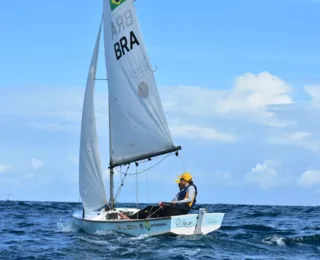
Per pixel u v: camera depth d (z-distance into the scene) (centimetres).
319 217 4434
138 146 2644
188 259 1881
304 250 2161
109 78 2697
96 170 2666
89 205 2678
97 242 2206
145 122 2634
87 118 2673
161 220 2236
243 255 2005
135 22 2636
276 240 2370
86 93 2686
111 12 2692
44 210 4878
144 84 2630
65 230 2816
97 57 2720
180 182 2416
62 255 1978
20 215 4066
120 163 2658
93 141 2669
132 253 1980
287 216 4488
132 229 2325
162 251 2009
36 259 1914
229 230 2861
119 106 2669
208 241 2225
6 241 2373
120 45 2669
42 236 2555
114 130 2680
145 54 2627
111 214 2503
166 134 2612
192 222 2266
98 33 2730
